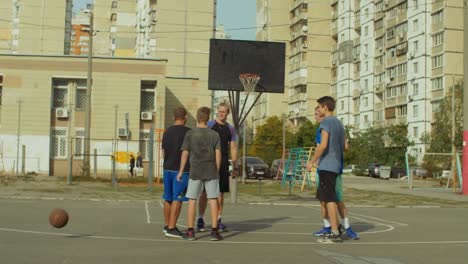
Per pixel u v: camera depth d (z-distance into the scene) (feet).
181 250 26.76
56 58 127.34
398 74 225.56
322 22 274.57
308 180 92.73
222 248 27.50
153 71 129.59
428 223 41.55
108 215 43.06
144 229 34.58
